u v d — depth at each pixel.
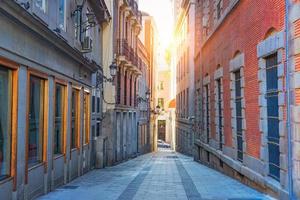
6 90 9.34
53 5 12.68
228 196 11.67
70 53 14.62
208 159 24.20
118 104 27.09
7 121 9.40
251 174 13.22
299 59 9.12
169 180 15.92
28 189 10.48
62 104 14.58
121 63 28.17
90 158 20.17
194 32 32.59
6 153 9.36
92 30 21.02
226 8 17.33
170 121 61.09
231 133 16.75
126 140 31.03
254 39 12.89
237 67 15.15
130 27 32.84
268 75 11.73
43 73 11.77
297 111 9.13
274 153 11.29
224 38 18.02
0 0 8.08
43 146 12.09
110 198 11.46
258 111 12.52
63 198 11.41
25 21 9.64
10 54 9.16
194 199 11.19
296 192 9.16
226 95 17.73
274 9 10.91
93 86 21.27
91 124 20.41
